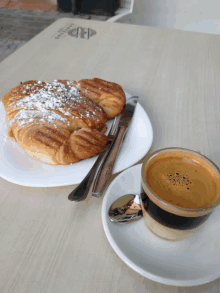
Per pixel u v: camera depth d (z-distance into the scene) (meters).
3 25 1.44
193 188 0.19
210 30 0.78
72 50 0.50
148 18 0.80
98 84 0.35
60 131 0.27
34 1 1.79
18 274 0.18
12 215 0.22
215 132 0.32
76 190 0.22
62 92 0.32
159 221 0.18
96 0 1.70
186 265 0.17
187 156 0.21
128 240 0.19
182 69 0.46
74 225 0.21
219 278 0.18
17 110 0.29
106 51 0.50
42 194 0.24
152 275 0.16
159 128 0.32
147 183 0.18
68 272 0.18
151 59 0.48
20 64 0.45
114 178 0.25
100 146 0.27
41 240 0.20
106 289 0.17
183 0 0.75
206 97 0.39
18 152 0.26
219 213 0.21
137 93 0.39
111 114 0.33
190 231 0.18
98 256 0.19
